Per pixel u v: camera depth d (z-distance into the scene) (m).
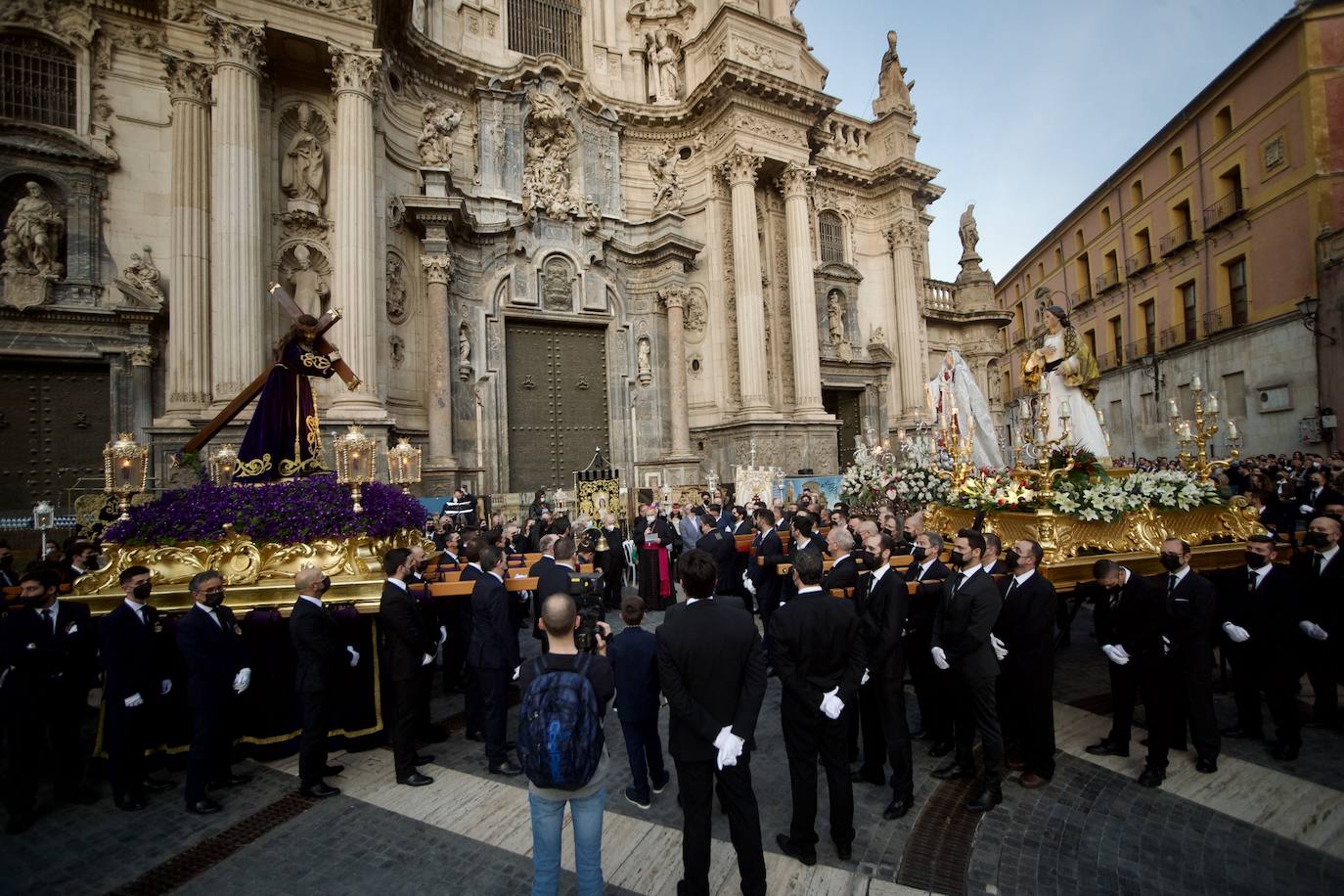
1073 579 6.38
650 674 4.93
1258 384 22.06
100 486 13.07
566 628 3.41
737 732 3.54
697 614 3.74
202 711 4.91
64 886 4.01
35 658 4.82
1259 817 4.52
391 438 14.91
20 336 12.49
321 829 4.63
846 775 4.15
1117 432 31.06
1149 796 4.84
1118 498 6.70
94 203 13.32
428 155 17.42
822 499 13.62
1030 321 41.50
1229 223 23.44
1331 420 19.11
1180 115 26.11
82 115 13.34
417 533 7.64
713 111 21.48
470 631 7.62
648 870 4.10
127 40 13.87
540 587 6.38
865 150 26.66
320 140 15.24
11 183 12.78
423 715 6.25
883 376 25.34
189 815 4.87
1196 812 4.61
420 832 4.58
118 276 13.46
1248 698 5.77
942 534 8.59
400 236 17.23
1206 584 5.21
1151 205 28.75
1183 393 26.11
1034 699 5.00
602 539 11.15
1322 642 5.87
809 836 4.09
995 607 4.81
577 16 22.00
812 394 21.02
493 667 5.53
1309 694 6.97
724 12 20.91
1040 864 4.06
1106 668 7.83
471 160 19.41
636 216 22.17
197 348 13.20
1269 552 5.48
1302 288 20.58
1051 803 4.78
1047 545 6.59
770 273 21.89
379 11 15.44
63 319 12.84
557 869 3.26
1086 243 34.44
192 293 13.24
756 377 20.31
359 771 5.61
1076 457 7.50
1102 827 4.46
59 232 13.05
